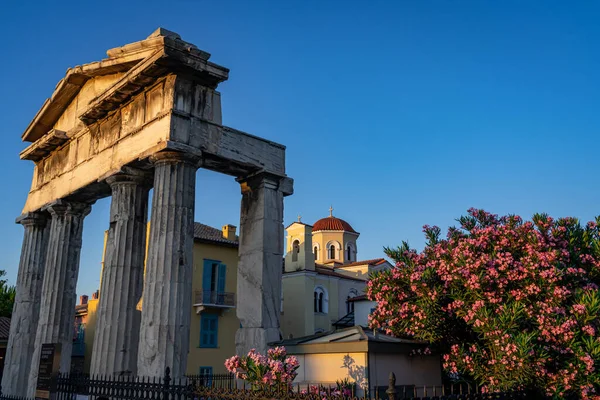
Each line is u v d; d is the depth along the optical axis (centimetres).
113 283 1474
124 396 1079
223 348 3073
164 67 1401
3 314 4159
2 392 1884
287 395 775
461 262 1215
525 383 1025
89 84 1795
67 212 1872
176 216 1338
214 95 1493
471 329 1212
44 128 2050
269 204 1622
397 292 1304
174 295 1288
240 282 1605
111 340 1432
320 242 5191
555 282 1143
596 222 1348
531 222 1301
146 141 1438
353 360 1118
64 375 1360
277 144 1688
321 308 4244
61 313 1791
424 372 1223
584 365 987
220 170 1609
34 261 2025
